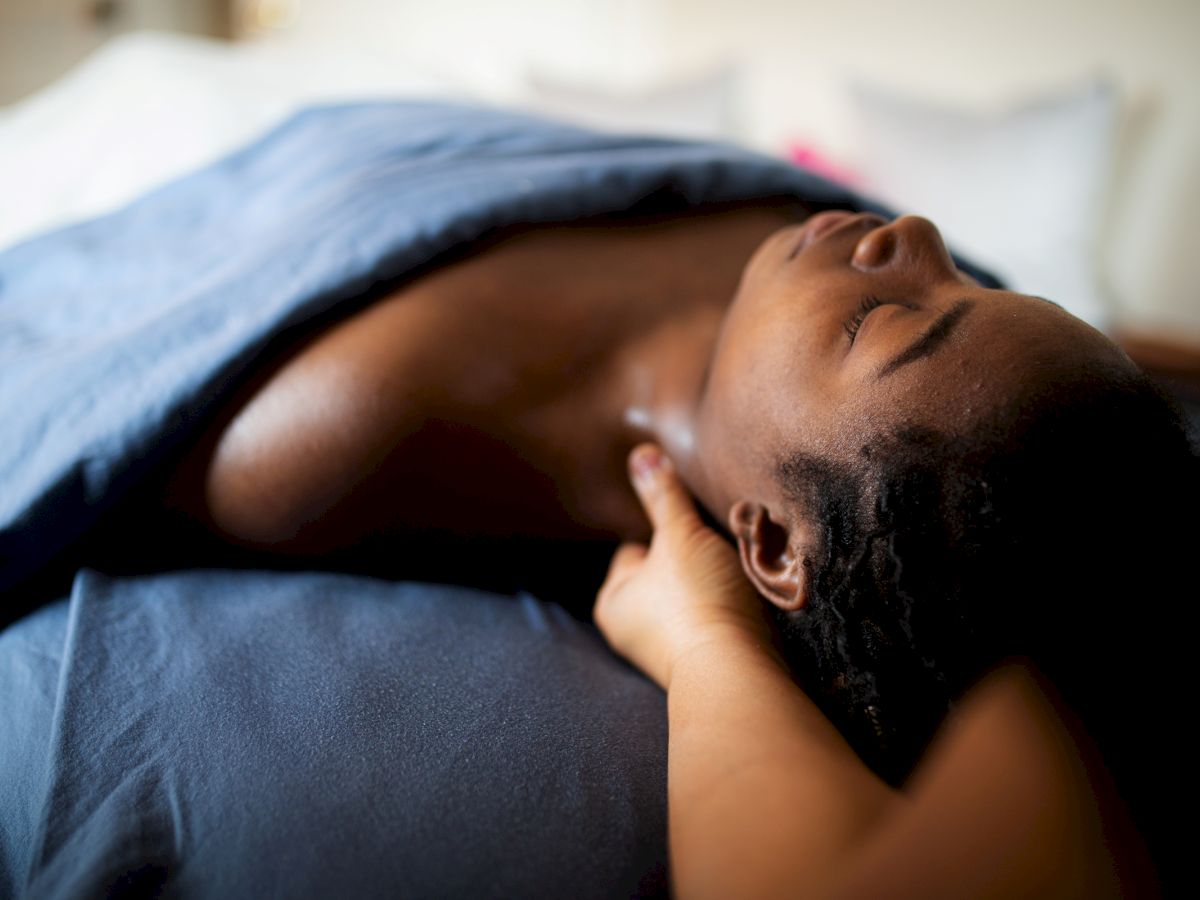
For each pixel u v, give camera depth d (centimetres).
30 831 46
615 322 79
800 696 49
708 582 61
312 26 266
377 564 73
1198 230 204
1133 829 38
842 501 54
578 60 275
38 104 163
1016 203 196
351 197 84
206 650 56
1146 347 187
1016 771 38
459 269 78
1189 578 45
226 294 74
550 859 44
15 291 104
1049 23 216
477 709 53
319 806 44
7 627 62
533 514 74
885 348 55
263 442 67
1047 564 45
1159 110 205
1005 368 50
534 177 85
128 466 64
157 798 45
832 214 71
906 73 239
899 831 37
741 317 68
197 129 143
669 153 100
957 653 47
